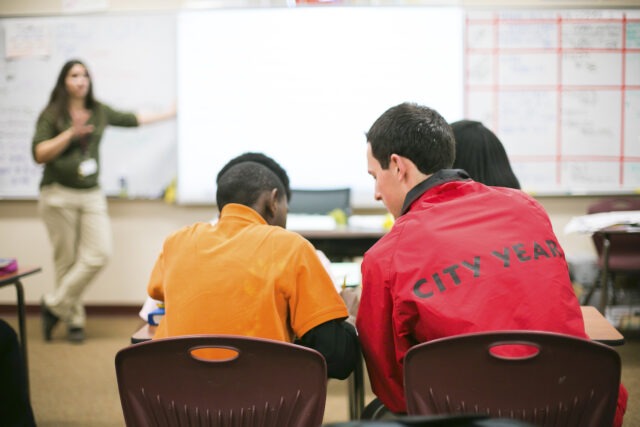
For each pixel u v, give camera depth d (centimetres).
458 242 128
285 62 440
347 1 435
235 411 124
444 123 148
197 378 123
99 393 308
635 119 438
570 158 440
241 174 157
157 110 446
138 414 126
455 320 121
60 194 387
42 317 398
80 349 381
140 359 123
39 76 446
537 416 119
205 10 438
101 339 403
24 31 445
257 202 156
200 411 125
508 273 124
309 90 441
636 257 374
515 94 436
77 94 381
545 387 117
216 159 446
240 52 440
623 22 430
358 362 171
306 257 143
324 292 143
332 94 441
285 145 445
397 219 139
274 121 443
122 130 447
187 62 441
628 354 343
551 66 434
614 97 436
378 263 134
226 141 446
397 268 130
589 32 431
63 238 394
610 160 439
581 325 125
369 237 341
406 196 145
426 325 125
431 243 129
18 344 175
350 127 442
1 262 244
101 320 451
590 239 444
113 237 458
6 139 451
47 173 387
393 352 139
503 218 132
